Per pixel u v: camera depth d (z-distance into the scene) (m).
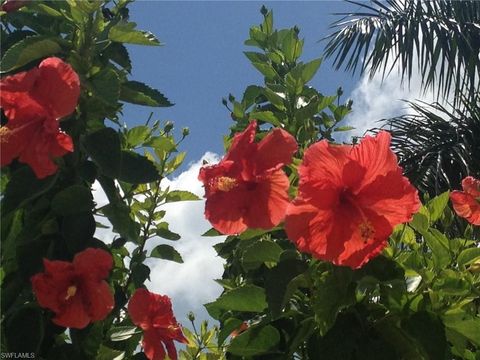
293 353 1.94
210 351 3.00
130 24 2.24
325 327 1.73
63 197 2.01
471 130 6.12
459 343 1.91
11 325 1.92
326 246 1.68
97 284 1.96
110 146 2.08
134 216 2.63
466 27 6.89
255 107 3.16
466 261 2.01
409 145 6.27
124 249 2.57
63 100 1.89
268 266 2.09
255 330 1.96
